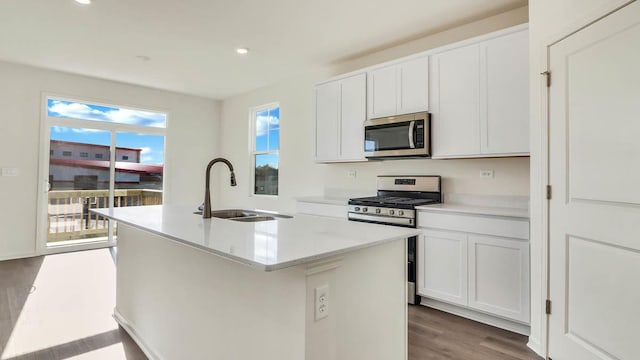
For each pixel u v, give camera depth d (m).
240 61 4.19
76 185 4.91
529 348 2.23
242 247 1.30
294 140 4.89
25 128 4.45
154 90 5.52
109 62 4.24
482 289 2.55
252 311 1.42
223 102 6.29
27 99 4.45
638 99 1.57
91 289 3.32
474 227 2.60
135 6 2.86
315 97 4.12
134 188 5.45
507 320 2.50
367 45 3.68
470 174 3.16
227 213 2.64
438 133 3.01
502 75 2.63
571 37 1.95
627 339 1.63
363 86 3.60
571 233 1.95
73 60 4.18
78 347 2.23
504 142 2.62
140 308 2.30
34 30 3.32
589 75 1.82
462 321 2.66
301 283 1.21
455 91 2.90
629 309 1.62
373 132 3.45
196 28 3.28
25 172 4.46
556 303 2.05
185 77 4.87
